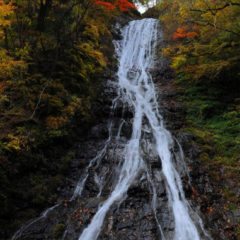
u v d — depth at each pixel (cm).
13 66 597
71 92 816
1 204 455
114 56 1468
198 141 729
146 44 1664
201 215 486
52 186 555
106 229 448
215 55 851
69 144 702
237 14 758
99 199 529
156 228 451
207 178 587
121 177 594
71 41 965
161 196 529
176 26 1590
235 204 503
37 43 812
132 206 500
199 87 1013
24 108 617
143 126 834
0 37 700
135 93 1087
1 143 493
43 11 835
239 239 429
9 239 422
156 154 673
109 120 877
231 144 690
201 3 800
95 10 1223
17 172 511
